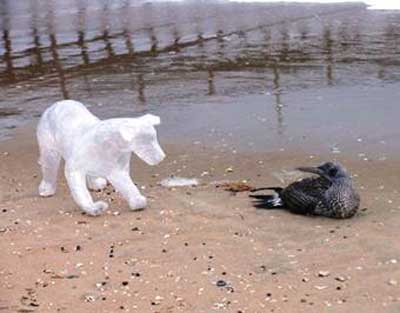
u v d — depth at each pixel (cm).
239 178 1214
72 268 891
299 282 818
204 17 3106
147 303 794
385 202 1056
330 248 898
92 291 828
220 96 1812
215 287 819
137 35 2809
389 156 1279
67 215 1074
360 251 883
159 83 1998
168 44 2581
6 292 837
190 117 1641
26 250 951
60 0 4147
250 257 890
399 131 1425
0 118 1758
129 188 1073
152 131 1045
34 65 2395
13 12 3778
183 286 827
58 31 3053
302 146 1373
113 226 1016
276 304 773
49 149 1144
